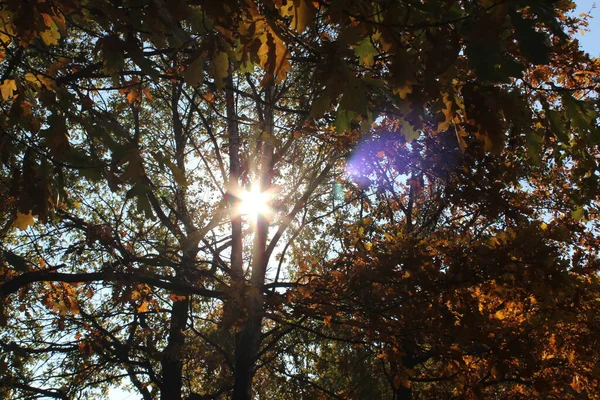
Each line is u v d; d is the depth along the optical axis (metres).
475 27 1.96
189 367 11.65
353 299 6.46
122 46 3.13
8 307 8.05
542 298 5.74
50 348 9.80
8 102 4.26
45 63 4.76
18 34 3.19
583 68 5.55
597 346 6.44
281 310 6.57
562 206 8.80
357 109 2.59
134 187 3.50
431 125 5.81
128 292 7.22
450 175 6.76
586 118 2.68
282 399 11.88
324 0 2.69
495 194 6.21
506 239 5.90
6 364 7.75
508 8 1.91
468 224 8.58
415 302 5.92
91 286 8.48
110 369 12.80
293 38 2.69
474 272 5.72
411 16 2.38
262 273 9.57
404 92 2.42
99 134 3.61
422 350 6.25
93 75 4.52
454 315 5.79
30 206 3.62
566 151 3.83
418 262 6.05
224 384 11.52
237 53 2.76
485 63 1.93
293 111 4.93
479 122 2.29
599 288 6.27
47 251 8.95
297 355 10.97
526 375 5.73
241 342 8.80
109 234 7.92
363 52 2.75
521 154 6.06
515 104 2.29
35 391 9.72
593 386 6.68
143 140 12.09
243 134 9.24
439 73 2.21
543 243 5.77
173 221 11.64
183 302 11.09
